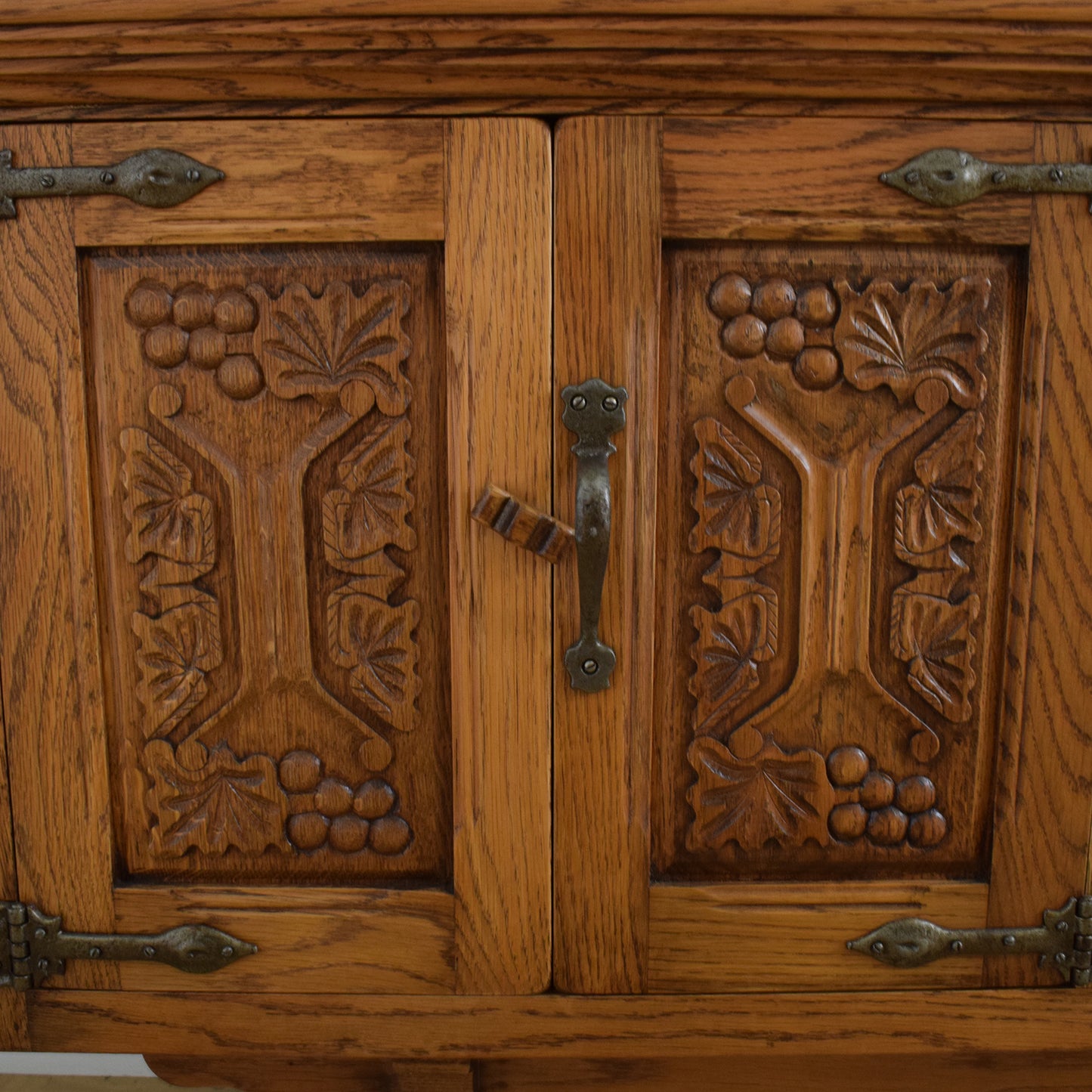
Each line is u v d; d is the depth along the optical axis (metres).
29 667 0.65
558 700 0.64
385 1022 0.67
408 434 0.64
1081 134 0.61
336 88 0.59
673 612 0.65
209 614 0.65
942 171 0.61
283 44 0.57
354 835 0.67
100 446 0.64
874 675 0.65
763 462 0.64
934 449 0.64
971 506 0.64
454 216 0.61
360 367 0.63
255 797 0.66
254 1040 0.68
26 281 0.62
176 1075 0.72
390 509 0.64
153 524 0.64
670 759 0.66
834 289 0.62
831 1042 0.68
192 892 0.67
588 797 0.65
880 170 0.61
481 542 0.63
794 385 0.63
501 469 0.62
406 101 0.60
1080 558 0.64
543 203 0.61
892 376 0.63
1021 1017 0.67
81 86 0.60
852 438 0.64
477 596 0.63
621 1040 0.68
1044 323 0.62
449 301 0.61
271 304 0.63
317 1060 0.71
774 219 0.61
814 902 0.66
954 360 0.63
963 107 0.61
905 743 0.66
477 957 0.67
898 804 0.66
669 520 0.64
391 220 0.61
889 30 0.56
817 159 0.61
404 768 0.66
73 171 0.61
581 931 0.66
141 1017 0.68
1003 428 0.64
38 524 0.64
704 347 0.63
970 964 0.67
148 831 0.67
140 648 0.65
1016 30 0.57
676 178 0.61
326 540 0.64
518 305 0.61
